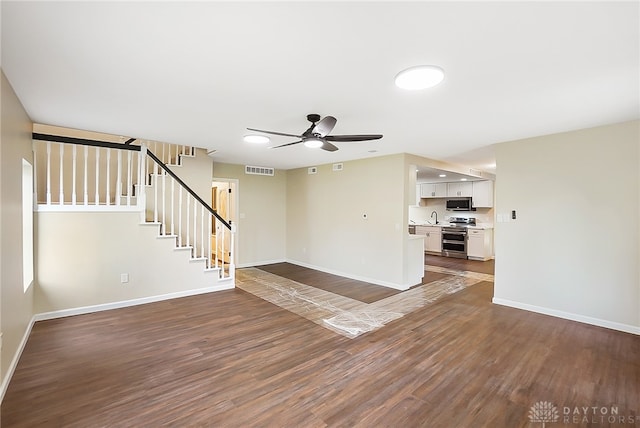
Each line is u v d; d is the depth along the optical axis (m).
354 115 3.08
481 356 2.81
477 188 8.34
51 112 3.06
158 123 3.46
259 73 2.18
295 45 1.80
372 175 5.51
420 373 2.53
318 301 4.46
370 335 3.28
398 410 2.07
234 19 1.55
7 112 2.29
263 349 2.94
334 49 1.84
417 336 3.26
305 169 6.98
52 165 4.65
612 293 3.42
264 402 2.14
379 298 4.61
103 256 3.96
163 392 2.25
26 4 1.42
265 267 6.93
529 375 2.50
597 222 3.50
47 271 3.60
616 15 1.47
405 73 2.09
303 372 2.54
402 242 5.05
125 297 4.14
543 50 1.82
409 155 5.13
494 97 2.58
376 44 1.78
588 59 1.92
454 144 4.39
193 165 5.45
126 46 1.83
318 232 6.64
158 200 5.09
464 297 4.68
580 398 2.21
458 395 2.24
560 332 3.34
